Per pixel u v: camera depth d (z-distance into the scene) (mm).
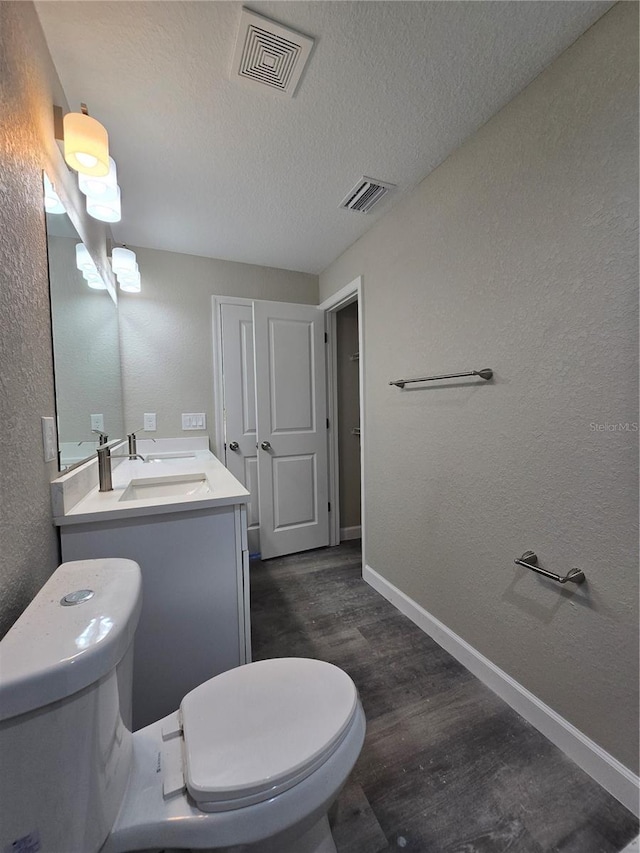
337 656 1616
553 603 1173
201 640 1228
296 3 950
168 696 1197
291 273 2898
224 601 1252
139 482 1587
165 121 1334
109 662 550
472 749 1163
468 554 1518
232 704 766
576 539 1096
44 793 496
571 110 1059
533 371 1209
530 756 1137
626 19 924
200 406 2633
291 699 780
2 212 745
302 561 2719
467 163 1442
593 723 1066
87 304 1550
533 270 1193
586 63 1015
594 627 1056
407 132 1400
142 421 2469
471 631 1511
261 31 1013
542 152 1147
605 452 1015
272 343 2738
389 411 2037
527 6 949
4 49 770
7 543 737
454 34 1022
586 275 1040
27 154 890
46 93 1036
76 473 1187
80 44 1046
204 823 596
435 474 1695
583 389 1062
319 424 2943
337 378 3066
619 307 967
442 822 958
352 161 1563
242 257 2625
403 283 1872
